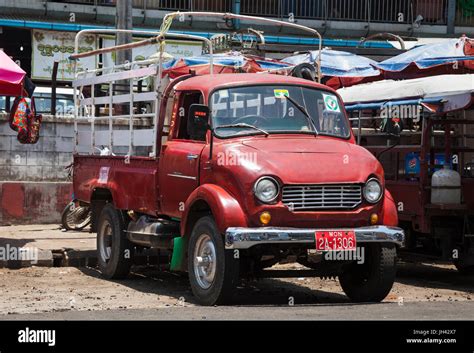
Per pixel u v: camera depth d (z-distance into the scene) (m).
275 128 9.91
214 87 9.98
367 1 27.73
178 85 10.62
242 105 9.98
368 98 13.70
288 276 9.70
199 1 26.20
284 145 9.48
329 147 9.63
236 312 8.51
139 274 12.51
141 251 12.17
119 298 10.03
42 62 24.55
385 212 9.56
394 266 9.61
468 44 14.30
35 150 17.19
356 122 15.16
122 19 17.42
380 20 27.92
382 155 13.40
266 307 8.98
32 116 14.14
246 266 9.48
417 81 12.93
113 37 25.00
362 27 27.61
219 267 9.02
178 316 8.22
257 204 8.95
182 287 11.19
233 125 9.79
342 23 27.50
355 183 9.27
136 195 11.16
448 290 11.45
